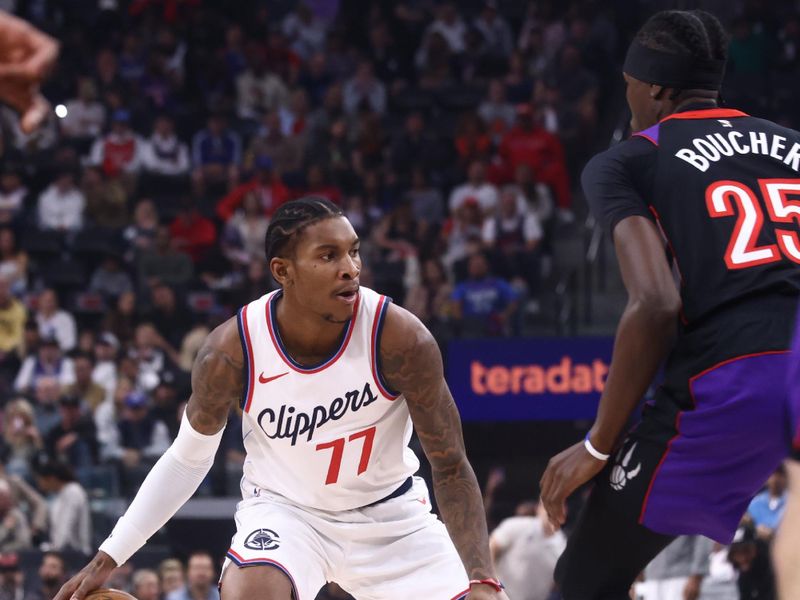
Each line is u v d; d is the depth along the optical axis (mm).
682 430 5816
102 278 27406
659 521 5902
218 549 20312
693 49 6184
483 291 24547
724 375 5734
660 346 5648
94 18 35875
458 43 34438
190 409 6871
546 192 28219
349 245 6445
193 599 17016
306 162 30078
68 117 31797
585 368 20906
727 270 5836
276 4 36938
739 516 5895
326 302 6430
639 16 33094
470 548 6703
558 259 27984
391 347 6590
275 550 6680
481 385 21078
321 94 33188
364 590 7145
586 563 6266
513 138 28906
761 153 6086
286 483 6949
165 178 30484
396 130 31812
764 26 32844
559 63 31375
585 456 5941
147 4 35438
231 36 33969
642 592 16109
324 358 6629
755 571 15500
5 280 25359
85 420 21703
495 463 22609
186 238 28141
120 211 29406
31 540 19031
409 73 34219
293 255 6430
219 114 32219
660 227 5988
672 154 6051
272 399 6695
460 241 27047
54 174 30781
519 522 16422
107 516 20094
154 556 19406
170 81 33219
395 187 29469
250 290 25734
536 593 16188
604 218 5988
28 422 21156
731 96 28953
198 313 25969
